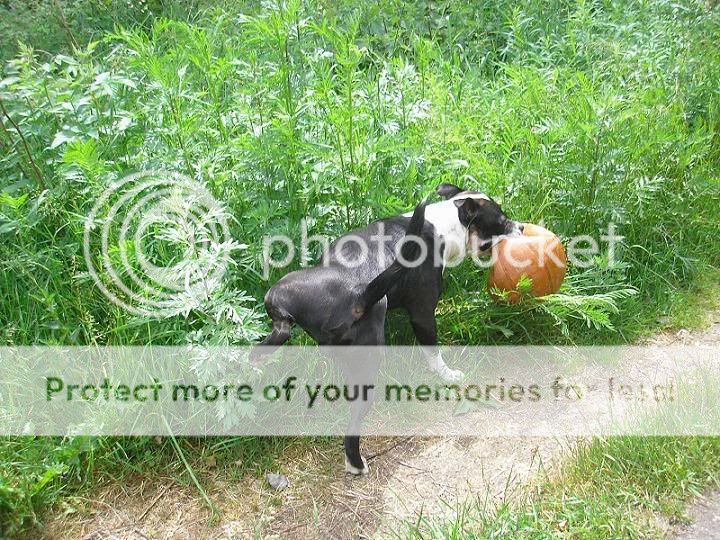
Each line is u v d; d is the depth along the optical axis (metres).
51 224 2.16
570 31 2.96
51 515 1.69
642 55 2.82
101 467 1.78
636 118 2.49
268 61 2.11
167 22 2.27
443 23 3.32
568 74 2.80
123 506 1.72
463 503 1.69
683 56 2.89
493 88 2.82
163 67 2.04
